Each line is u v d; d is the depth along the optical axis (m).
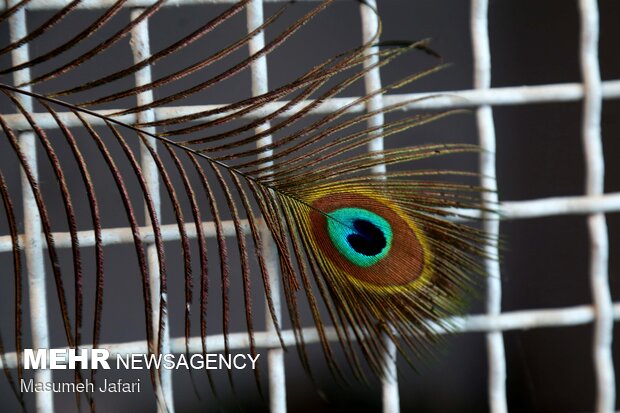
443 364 0.55
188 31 0.52
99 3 0.40
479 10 0.42
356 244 0.39
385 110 0.39
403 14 0.56
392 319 0.40
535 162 0.55
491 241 0.42
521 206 0.42
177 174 0.50
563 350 0.56
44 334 0.41
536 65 0.56
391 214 0.39
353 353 0.40
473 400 0.55
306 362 0.40
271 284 0.42
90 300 0.55
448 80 0.56
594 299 0.43
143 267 0.38
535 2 0.56
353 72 0.48
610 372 0.43
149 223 0.41
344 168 0.39
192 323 0.53
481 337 0.56
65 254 0.54
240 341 0.42
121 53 0.52
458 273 0.40
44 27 0.37
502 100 0.42
